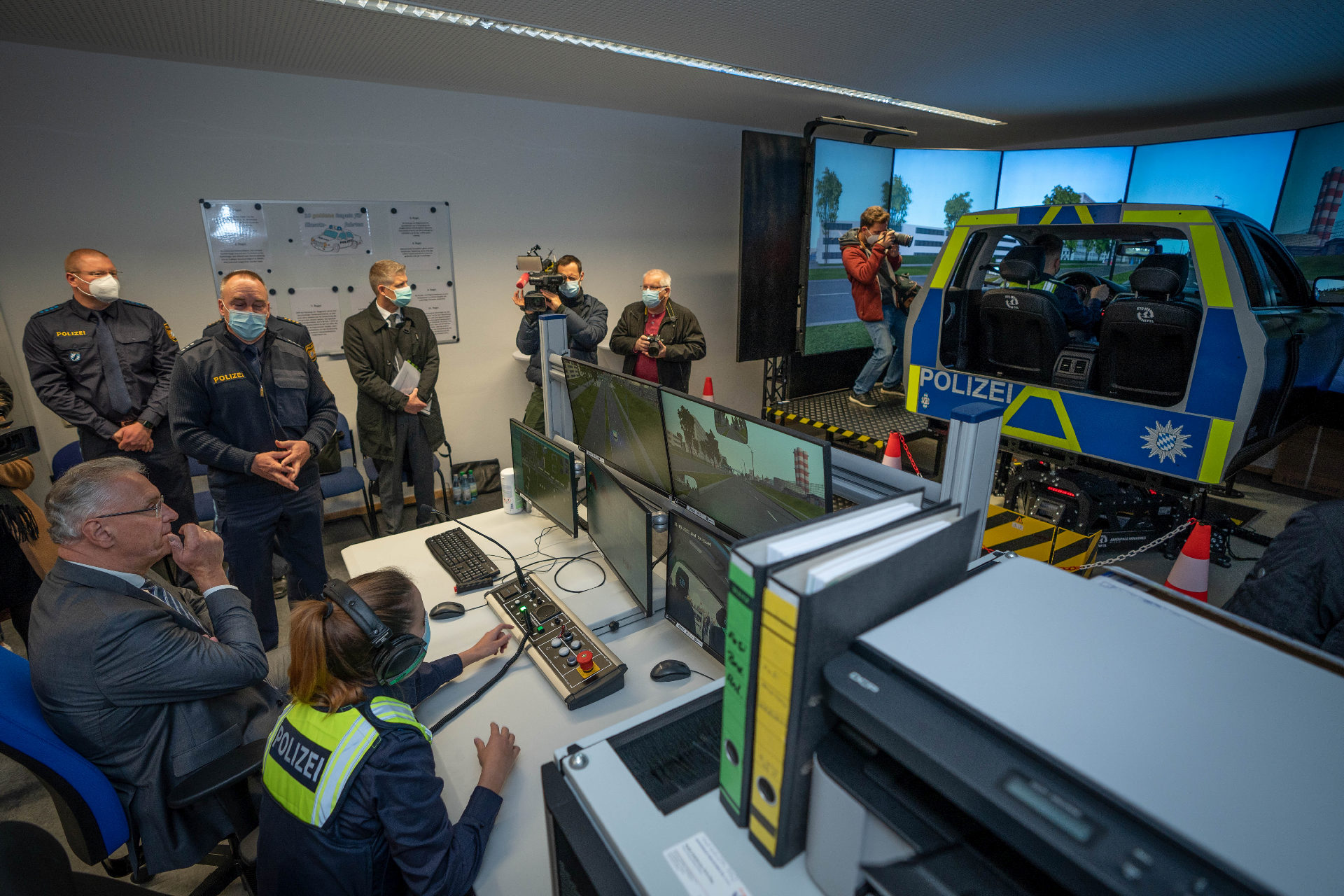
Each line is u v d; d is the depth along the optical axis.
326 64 3.44
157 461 3.27
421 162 4.16
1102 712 0.64
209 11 2.60
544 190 4.65
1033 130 5.49
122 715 1.40
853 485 1.51
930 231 6.27
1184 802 0.54
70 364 3.03
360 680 1.15
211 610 1.66
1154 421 2.88
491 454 4.87
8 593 2.35
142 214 3.50
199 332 3.78
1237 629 0.88
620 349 4.44
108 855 1.45
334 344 4.16
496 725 1.40
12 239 3.25
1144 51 3.21
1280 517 4.15
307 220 3.91
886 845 0.68
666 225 5.30
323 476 3.64
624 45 3.11
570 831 0.88
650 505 2.06
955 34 2.94
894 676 0.70
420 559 2.24
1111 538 3.42
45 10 2.57
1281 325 2.76
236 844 1.62
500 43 3.07
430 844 1.09
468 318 4.55
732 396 6.20
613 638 1.80
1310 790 0.56
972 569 1.18
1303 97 4.25
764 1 2.53
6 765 2.33
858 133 5.91
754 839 0.83
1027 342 3.45
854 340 6.07
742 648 0.75
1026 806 0.56
